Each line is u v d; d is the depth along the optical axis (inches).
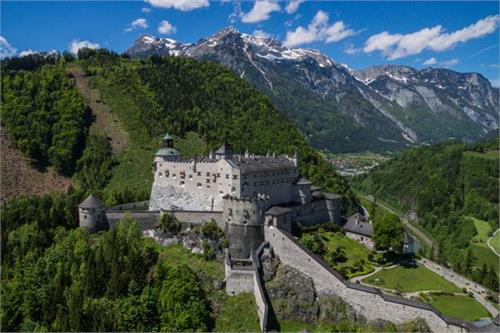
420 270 5861.2
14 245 6146.7
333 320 5019.7
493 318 4630.9
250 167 6392.7
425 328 4554.6
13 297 5231.3
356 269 5674.2
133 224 6048.2
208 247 5807.1
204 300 5236.2
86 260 5629.9
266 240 5782.5
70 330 4781.0
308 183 7052.2
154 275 5472.4
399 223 6082.7
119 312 4940.9
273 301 5231.3
